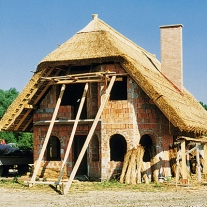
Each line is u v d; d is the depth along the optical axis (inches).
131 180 863.1
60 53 979.3
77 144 1074.7
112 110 933.8
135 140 913.5
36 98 1031.0
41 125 1045.2
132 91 927.0
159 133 930.7
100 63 952.3
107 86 935.0
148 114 929.5
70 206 597.0
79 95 1136.8
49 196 705.6
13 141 2149.4
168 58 1180.5
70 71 1029.8
